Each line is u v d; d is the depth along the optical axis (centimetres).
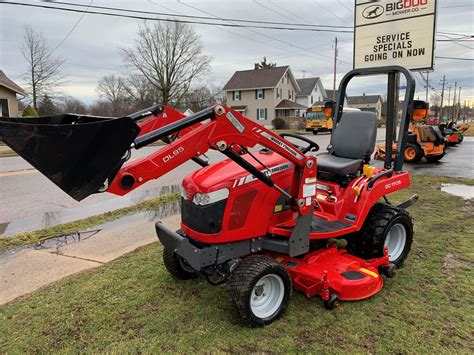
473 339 265
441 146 1219
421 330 276
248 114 4553
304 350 256
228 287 276
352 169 367
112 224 551
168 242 304
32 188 828
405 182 408
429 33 845
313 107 3011
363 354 251
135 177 232
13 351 257
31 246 463
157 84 3969
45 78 3753
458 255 411
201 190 281
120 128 214
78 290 339
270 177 302
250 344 263
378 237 359
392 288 340
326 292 300
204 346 260
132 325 285
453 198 682
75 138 204
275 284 293
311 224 327
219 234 283
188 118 245
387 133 409
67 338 271
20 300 325
